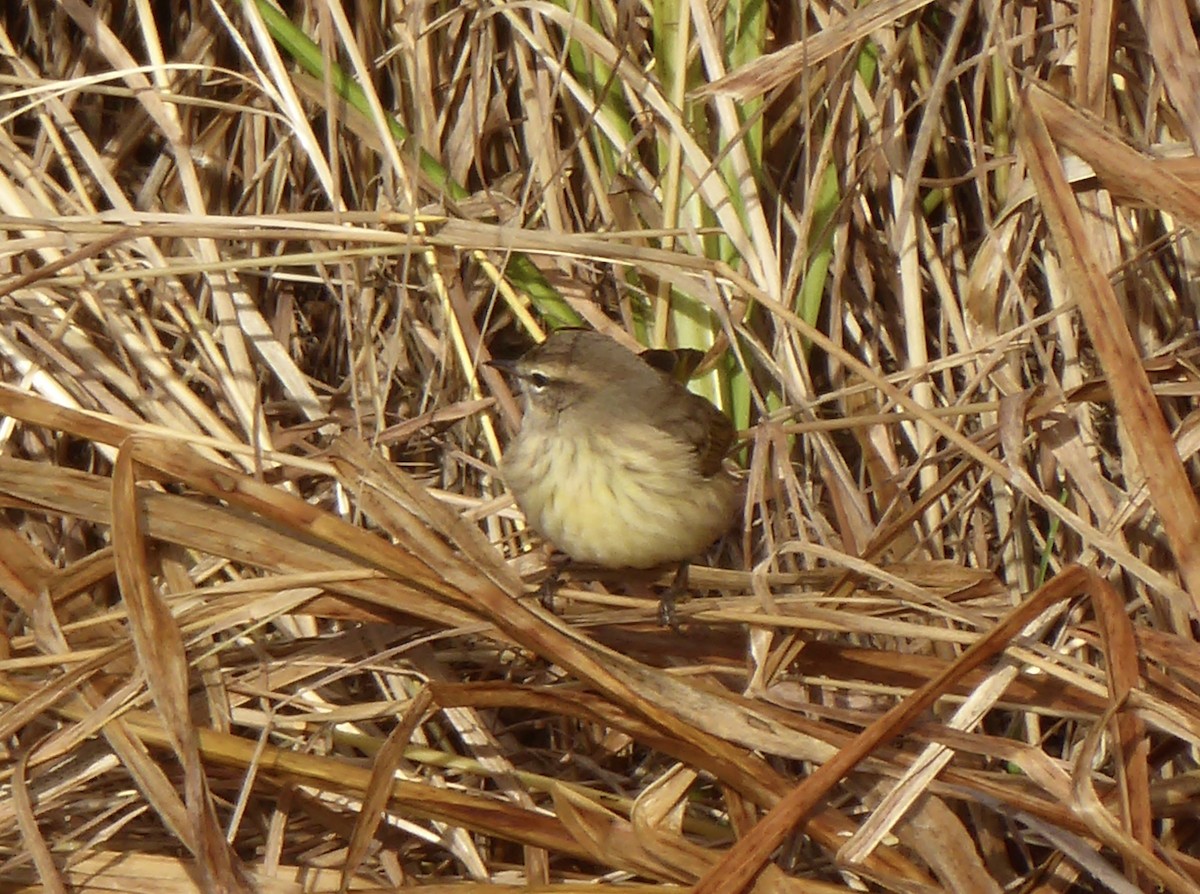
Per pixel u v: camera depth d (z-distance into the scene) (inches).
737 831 285.1
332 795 312.0
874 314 374.6
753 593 333.4
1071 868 325.1
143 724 283.7
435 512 294.0
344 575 285.3
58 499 291.6
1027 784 298.7
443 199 357.7
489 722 359.9
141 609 263.6
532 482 327.3
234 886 263.7
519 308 371.6
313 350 392.8
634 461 319.3
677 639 327.6
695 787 357.1
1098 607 270.4
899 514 361.4
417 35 353.7
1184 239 357.1
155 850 312.8
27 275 317.4
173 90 376.8
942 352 368.8
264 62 375.2
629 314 386.9
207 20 378.0
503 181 382.0
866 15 339.0
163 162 382.0
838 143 373.1
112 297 364.8
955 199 383.2
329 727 308.8
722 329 375.9
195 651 309.3
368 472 297.6
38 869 266.8
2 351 360.2
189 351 378.9
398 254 353.7
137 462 276.8
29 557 293.6
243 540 291.0
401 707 309.7
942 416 334.3
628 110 379.9
